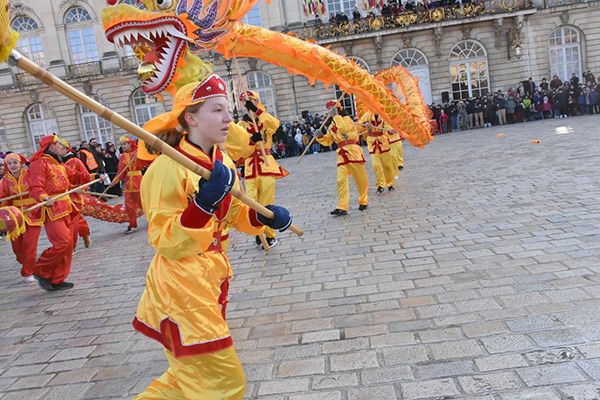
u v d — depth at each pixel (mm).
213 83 2383
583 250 4785
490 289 4168
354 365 3232
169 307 2277
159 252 2211
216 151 2521
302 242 6703
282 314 4285
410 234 6336
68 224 6234
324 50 5043
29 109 28672
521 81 26547
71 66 28125
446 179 10320
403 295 4324
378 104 5902
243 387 2285
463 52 27812
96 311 5164
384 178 10195
